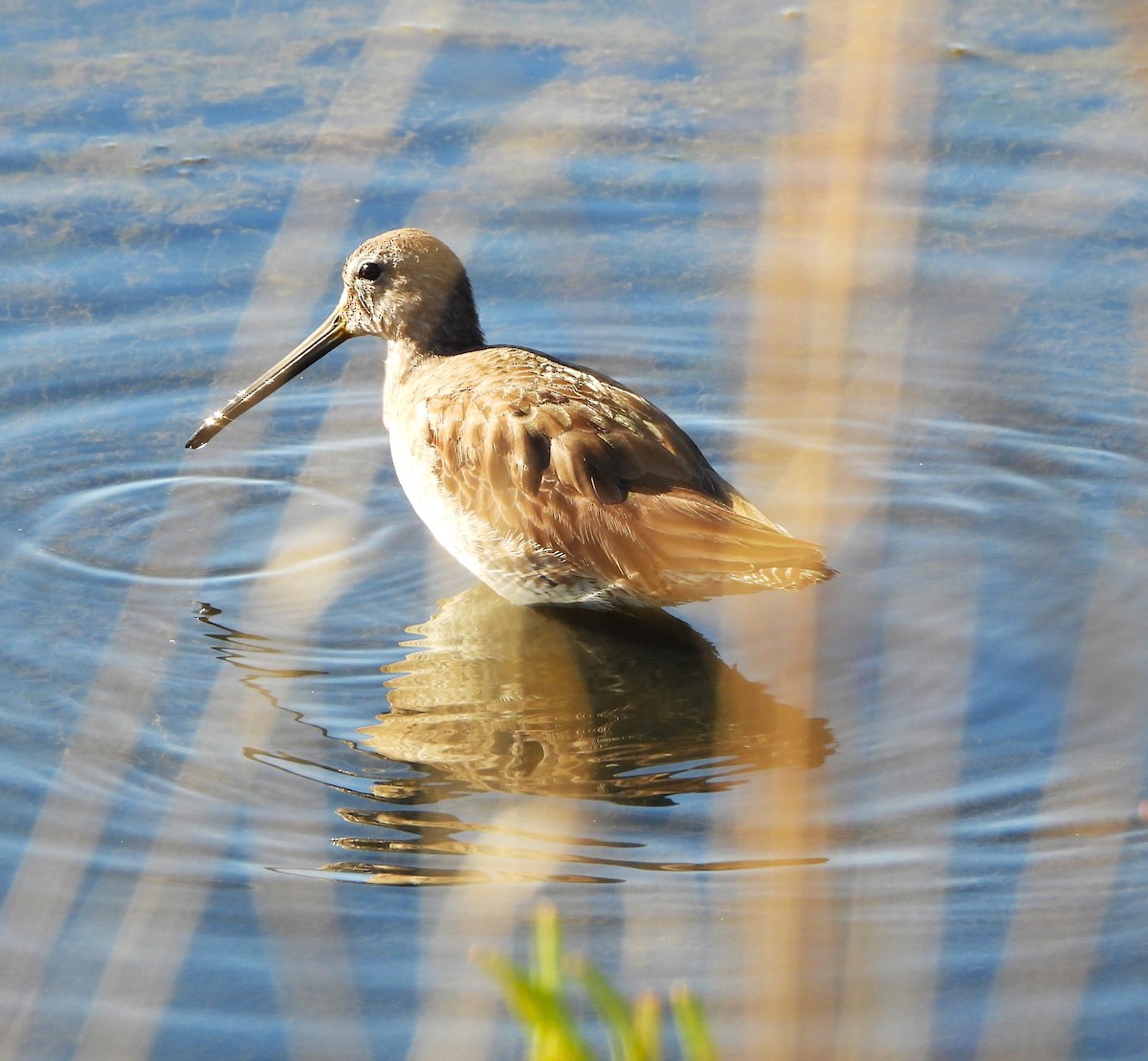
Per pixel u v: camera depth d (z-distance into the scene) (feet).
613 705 36.94
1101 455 47.67
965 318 31.04
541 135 58.34
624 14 66.28
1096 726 35.50
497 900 29.53
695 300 54.70
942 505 45.57
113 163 59.57
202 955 28.27
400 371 45.68
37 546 43.19
